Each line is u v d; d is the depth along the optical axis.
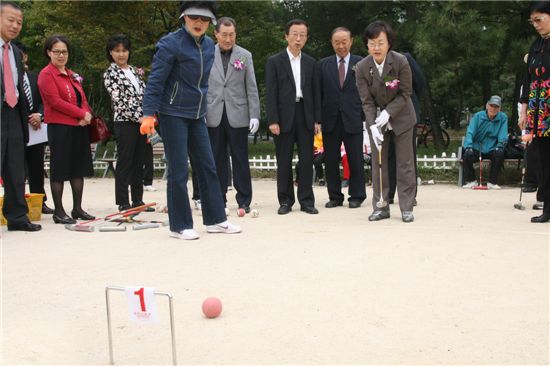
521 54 14.34
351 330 3.44
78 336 3.49
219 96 7.61
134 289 2.91
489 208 8.01
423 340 3.27
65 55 7.20
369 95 6.93
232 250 5.48
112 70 7.74
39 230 6.83
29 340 3.46
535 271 4.55
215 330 3.49
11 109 6.72
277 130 7.68
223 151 7.75
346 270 4.66
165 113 5.99
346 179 11.22
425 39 13.88
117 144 7.93
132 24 16.95
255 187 11.53
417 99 8.05
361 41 16.98
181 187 6.09
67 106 7.16
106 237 6.32
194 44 5.96
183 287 4.33
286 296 4.06
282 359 3.08
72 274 4.79
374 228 6.43
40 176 8.19
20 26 6.66
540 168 6.70
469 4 13.39
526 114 6.99
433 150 19.09
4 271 4.95
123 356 3.19
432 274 4.52
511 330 3.39
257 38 19.09
